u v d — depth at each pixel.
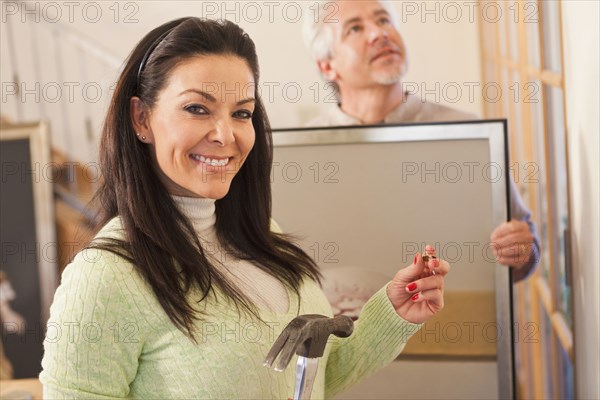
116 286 1.17
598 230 1.60
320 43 2.24
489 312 1.98
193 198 1.29
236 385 1.21
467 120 1.99
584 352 1.82
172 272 1.22
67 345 1.15
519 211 2.06
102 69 2.50
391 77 2.20
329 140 2.00
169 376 1.21
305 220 2.02
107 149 1.27
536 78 2.12
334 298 2.01
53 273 2.56
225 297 1.25
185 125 1.21
